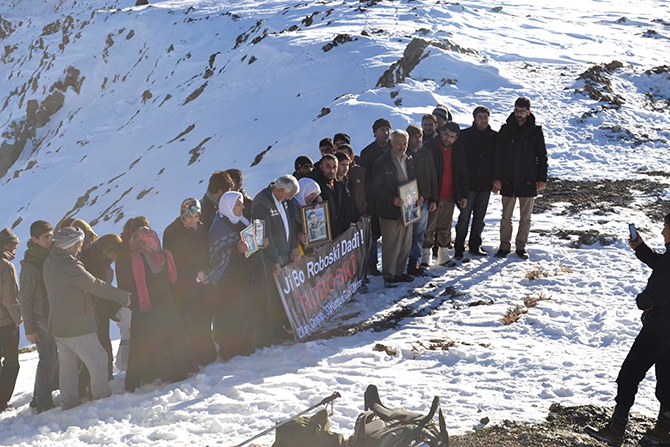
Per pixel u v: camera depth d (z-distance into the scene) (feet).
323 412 13.64
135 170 113.50
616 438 15.25
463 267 31.17
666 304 14.99
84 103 214.69
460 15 138.92
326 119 72.95
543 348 21.24
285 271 23.44
